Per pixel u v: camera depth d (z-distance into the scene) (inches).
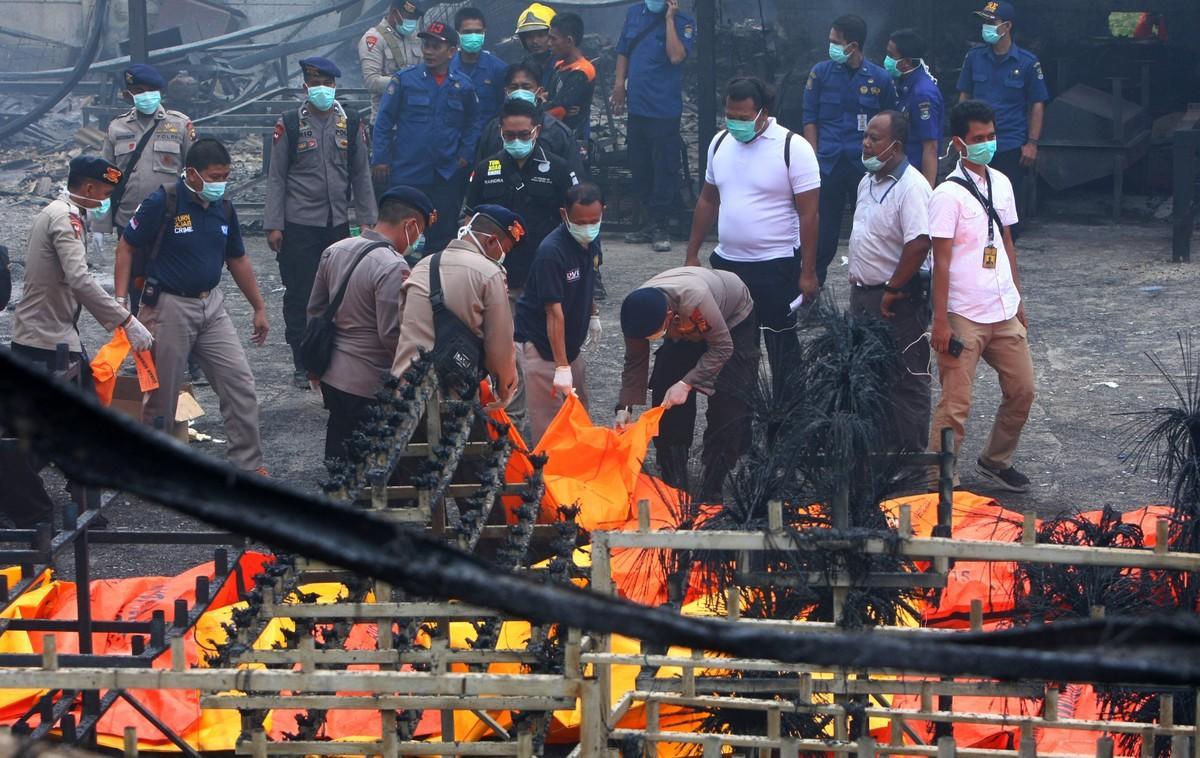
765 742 448.1
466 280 778.2
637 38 1841.8
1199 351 1349.7
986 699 606.5
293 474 1040.8
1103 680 104.5
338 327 845.8
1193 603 470.9
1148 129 2186.3
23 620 594.2
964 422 943.7
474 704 413.4
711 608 505.4
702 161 1988.2
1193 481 486.3
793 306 1020.5
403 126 1446.9
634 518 827.4
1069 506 958.4
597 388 1272.1
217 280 967.0
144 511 969.5
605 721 436.5
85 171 895.1
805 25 2369.6
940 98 1531.7
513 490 558.6
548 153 1147.9
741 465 515.5
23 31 3341.5
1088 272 1739.7
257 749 429.1
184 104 2576.3
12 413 75.5
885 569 453.1
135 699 550.0
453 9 2677.2
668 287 850.8
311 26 3380.9
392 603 449.4
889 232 939.3
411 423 528.4
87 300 890.7
